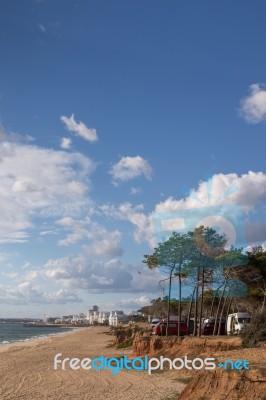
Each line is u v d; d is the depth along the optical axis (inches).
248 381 593.9
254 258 1605.6
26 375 1106.7
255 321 1078.4
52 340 3410.4
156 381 937.5
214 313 2324.1
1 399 792.3
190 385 675.4
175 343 1238.3
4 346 2888.8
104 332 4997.5
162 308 3272.6
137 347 1346.0
